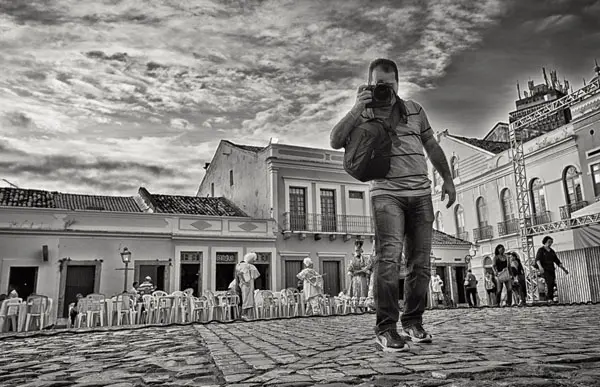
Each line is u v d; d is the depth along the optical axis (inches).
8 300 499.5
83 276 780.6
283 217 955.3
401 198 140.3
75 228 779.4
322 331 211.5
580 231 844.6
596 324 200.8
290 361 113.5
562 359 97.7
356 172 139.0
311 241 973.8
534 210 1024.9
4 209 738.8
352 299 567.2
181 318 574.2
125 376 102.1
